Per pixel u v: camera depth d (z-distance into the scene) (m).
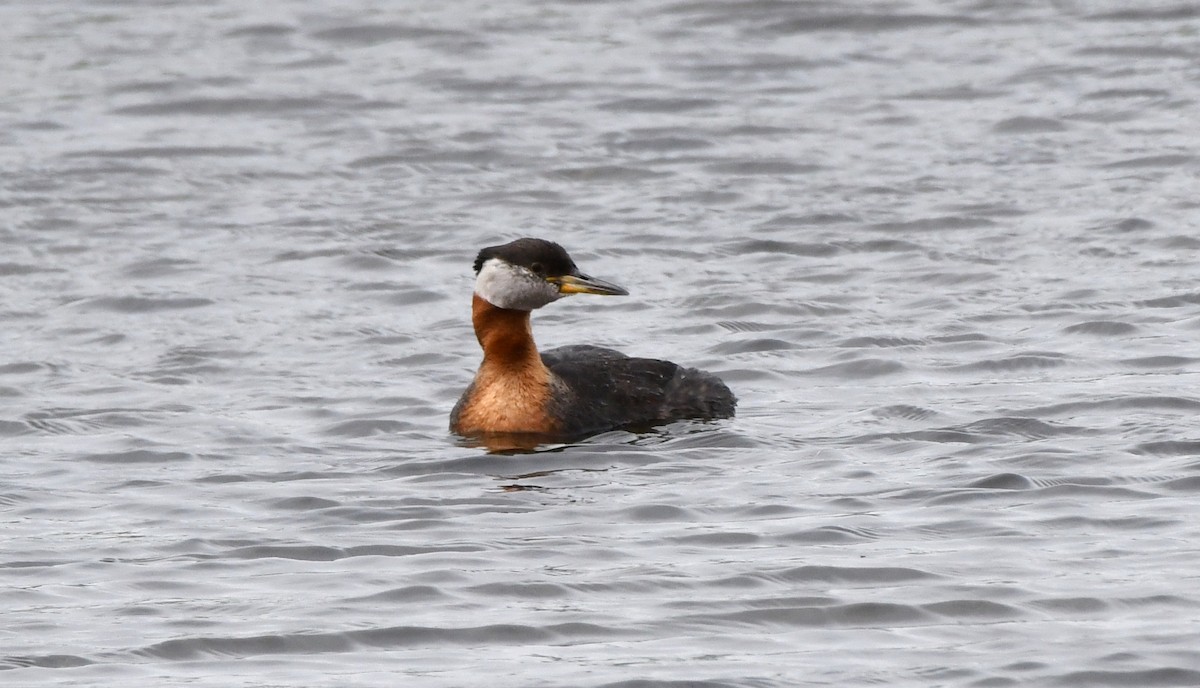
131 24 34.25
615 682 10.69
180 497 14.49
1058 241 22.64
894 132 27.75
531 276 16.28
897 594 11.98
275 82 30.78
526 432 16.17
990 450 15.11
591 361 17.03
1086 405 16.39
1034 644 11.18
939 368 18.00
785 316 20.14
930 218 23.81
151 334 20.05
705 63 31.58
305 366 18.84
